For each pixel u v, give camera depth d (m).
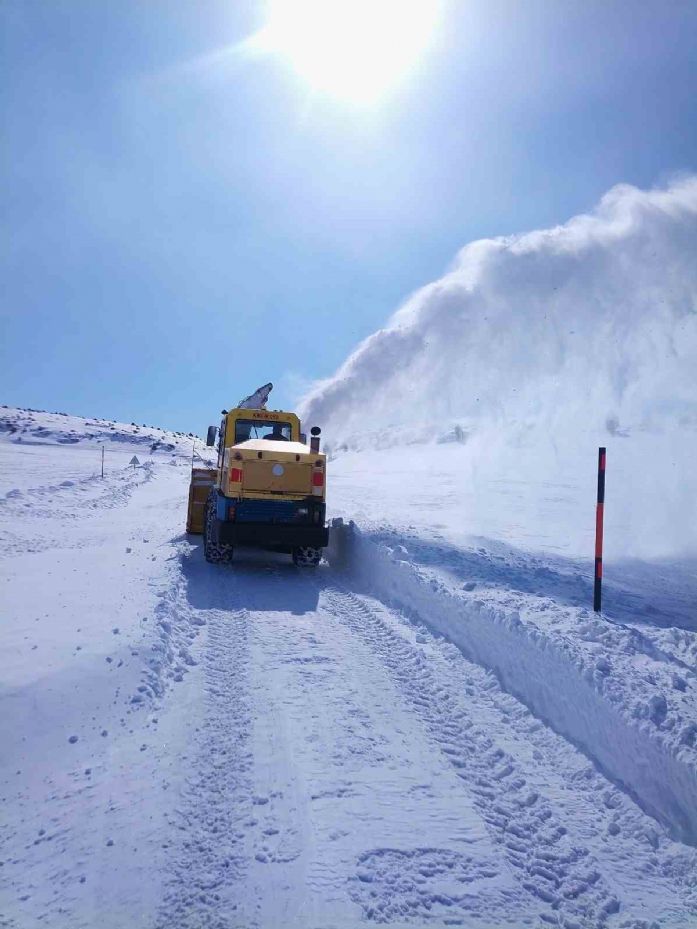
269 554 13.66
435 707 5.79
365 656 7.04
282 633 7.76
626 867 3.84
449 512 19.84
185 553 12.63
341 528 13.23
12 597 8.51
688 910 3.52
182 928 3.25
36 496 22.30
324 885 3.54
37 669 5.90
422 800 4.36
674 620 7.73
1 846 3.87
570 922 3.38
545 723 5.48
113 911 3.36
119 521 18.22
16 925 3.25
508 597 7.74
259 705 5.66
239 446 11.73
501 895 3.55
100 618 7.44
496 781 4.66
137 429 89.75
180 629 7.58
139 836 3.90
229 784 4.45
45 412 97.38
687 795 4.06
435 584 8.45
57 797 4.31
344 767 4.71
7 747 4.82
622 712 4.73
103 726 5.15
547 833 4.10
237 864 3.68
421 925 3.32
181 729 5.19
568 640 5.88
